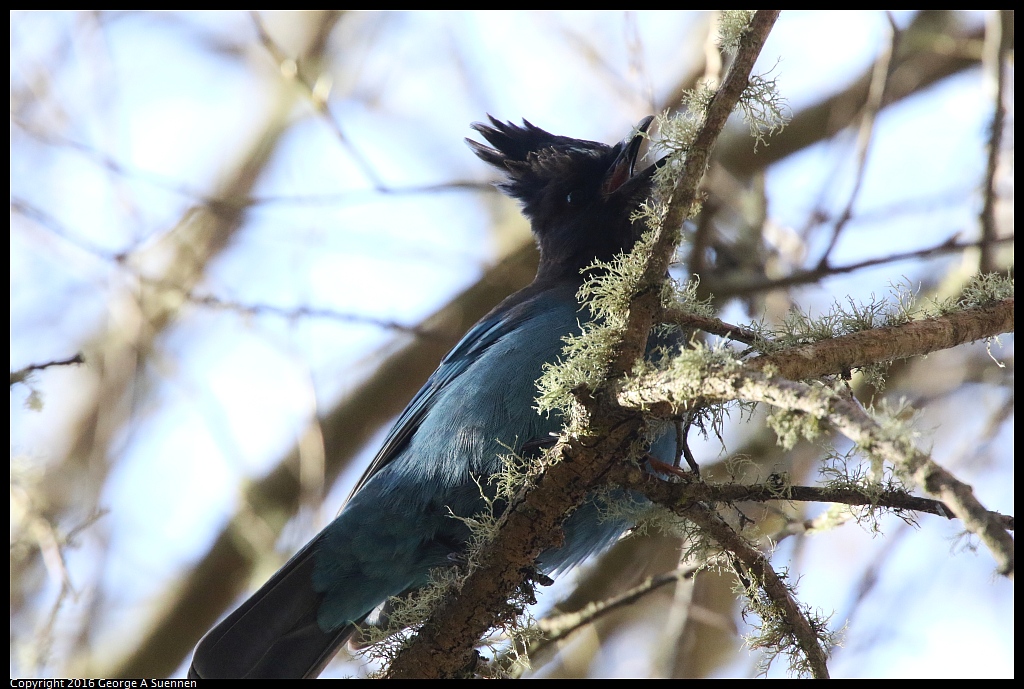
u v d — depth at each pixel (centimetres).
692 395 543
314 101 1215
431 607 713
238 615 895
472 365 959
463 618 691
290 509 1358
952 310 598
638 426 607
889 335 564
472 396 910
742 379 512
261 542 1330
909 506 596
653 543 1236
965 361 1255
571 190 1102
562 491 654
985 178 1112
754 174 1399
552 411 884
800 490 615
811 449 1163
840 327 579
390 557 904
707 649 1255
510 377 905
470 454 895
